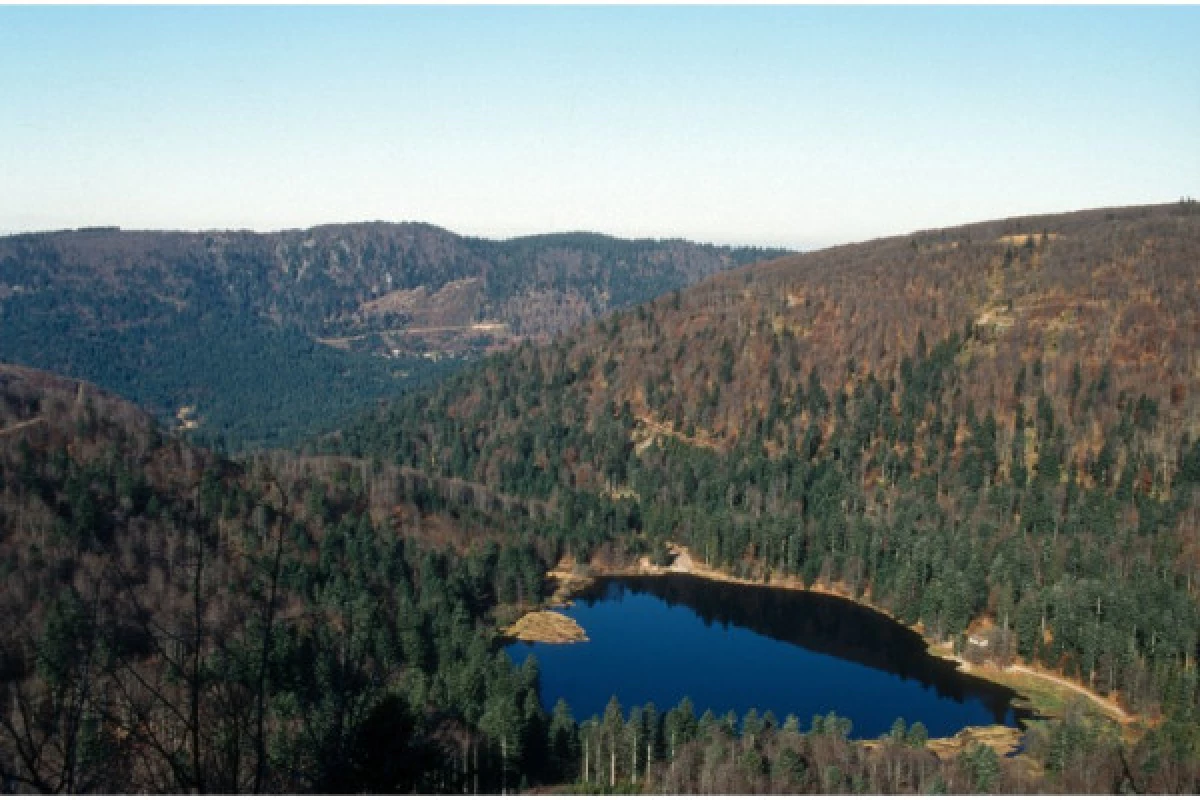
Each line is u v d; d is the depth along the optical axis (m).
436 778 30.19
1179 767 99.19
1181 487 181.25
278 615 104.88
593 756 107.69
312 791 26.02
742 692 150.62
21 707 18.47
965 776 102.50
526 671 127.94
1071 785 98.62
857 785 96.25
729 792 94.06
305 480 193.00
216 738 21.38
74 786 18.77
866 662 164.12
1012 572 169.88
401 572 168.62
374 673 29.98
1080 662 148.00
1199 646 136.50
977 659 159.25
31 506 135.25
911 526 199.25
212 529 126.25
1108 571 163.00
